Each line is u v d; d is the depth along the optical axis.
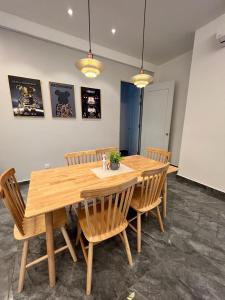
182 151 3.15
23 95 2.65
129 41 3.06
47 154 3.10
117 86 3.75
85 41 3.00
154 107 4.05
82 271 1.34
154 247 1.59
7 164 2.73
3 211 2.13
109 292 1.18
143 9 2.20
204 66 2.63
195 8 2.18
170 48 3.33
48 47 2.75
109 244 1.63
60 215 1.39
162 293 1.18
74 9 2.19
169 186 2.95
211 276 1.31
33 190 1.31
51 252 1.16
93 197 1.03
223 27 2.20
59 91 2.99
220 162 2.58
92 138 3.62
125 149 5.80
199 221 2.00
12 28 2.33
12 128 2.67
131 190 1.21
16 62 2.52
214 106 2.57
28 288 1.20
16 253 1.50
